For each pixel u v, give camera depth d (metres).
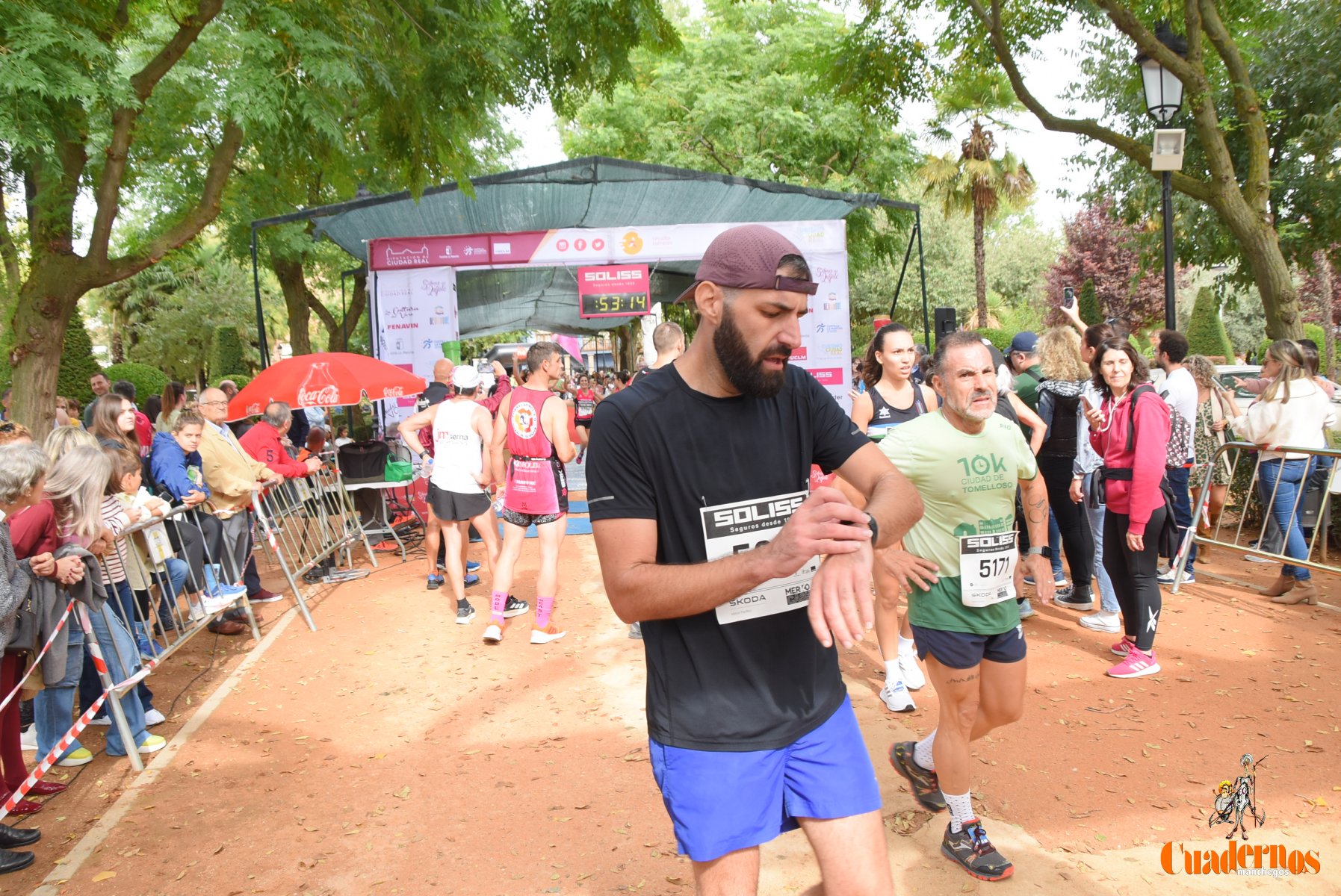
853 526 1.54
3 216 8.20
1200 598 6.54
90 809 3.96
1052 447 6.07
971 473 2.88
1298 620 5.93
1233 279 15.27
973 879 3.04
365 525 10.30
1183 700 4.61
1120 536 4.92
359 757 4.39
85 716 4.05
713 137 20.47
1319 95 13.26
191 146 12.53
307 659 6.02
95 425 6.20
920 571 2.83
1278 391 6.34
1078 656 5.31
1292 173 13.31
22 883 3.36
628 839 3.47
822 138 20.08
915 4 12.45
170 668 5.93
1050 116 11.41
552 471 6.08
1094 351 5.70
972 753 4.06
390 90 7.12
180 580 5.61
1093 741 4.15
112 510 4.93
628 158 22.03
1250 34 12.67
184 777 4.23
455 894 3.15
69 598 4.14
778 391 1.75
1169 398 6.95
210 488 6.70
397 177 9.86
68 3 6.16
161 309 33.03
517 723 4.73
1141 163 10.90
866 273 31.42
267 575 8.98
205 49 9.02
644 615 1.73
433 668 5.72
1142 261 15.95
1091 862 3.15
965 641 2.93
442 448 6.71
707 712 1.82
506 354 25.61
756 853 1.84
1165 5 11.20
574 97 8.46
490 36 7.64
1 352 16.12
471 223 12.13
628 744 4.37
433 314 11.85
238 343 32.66
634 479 1.78
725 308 1.68
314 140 7.51
